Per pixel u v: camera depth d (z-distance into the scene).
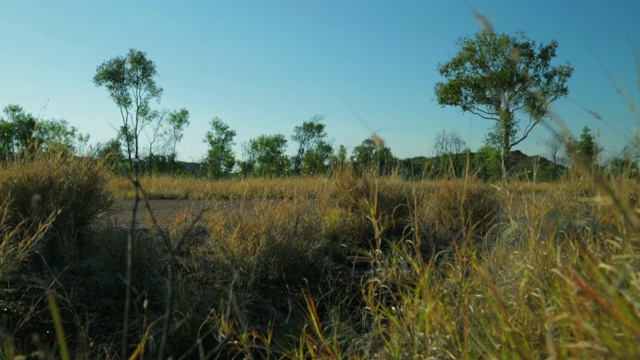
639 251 2.63
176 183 13.15
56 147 6.29
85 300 4.55
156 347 3.94
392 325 3.44
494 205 6.28
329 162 7.79
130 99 28.97
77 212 5.59
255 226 5.71
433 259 3.57
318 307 4.88
